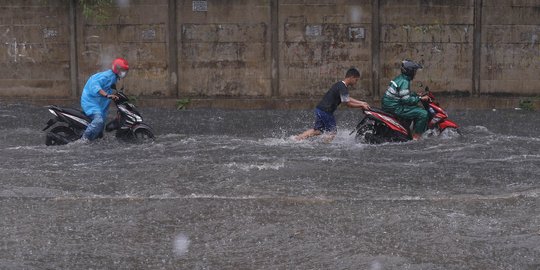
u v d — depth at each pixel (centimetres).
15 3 2027
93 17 2022
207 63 2038
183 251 703
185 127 1609
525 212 829
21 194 909
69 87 2055
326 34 2025
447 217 807
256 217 806
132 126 1348
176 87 2044
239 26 2025
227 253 697
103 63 2044
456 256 685
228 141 1362
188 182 980
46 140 1314
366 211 829
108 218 805
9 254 691
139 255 692
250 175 1023
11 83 2053
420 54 2034
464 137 1409
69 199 880
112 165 1101
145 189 938
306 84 2041
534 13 2031
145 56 2038
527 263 669
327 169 1070
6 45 2041
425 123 1376
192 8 2022
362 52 2028
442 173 1050
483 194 921
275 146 1294
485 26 2030
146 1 2020
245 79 2041
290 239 735
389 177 1020
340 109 2011
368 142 1340
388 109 1369
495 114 1884
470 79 2044
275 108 2022
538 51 2044
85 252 699
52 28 2036
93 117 1338
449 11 2022
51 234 751
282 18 2020
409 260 674
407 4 2017
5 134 1460
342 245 716
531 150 1256
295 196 903
